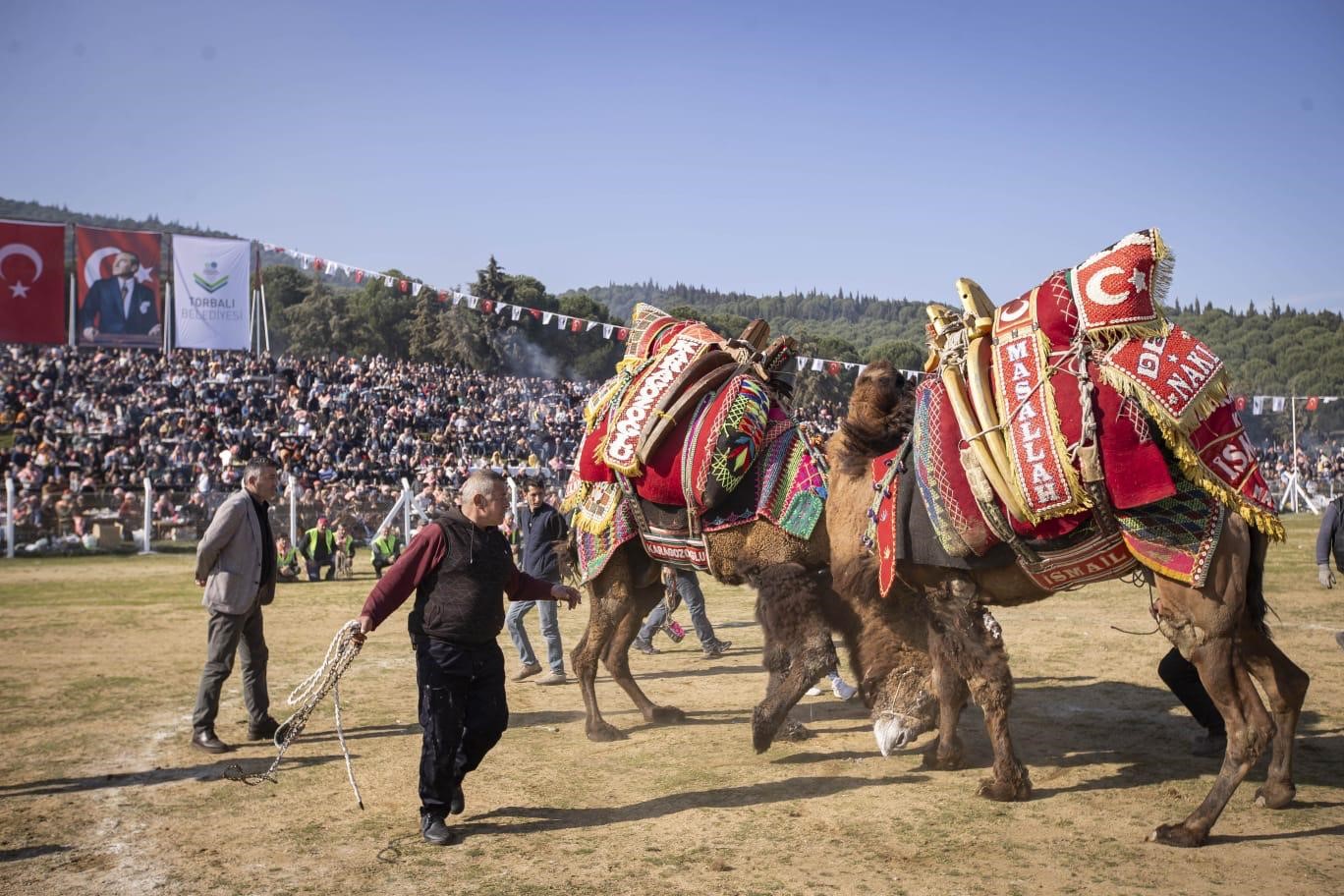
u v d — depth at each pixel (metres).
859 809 5.31
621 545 7.04
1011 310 5.29
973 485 5.14
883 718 5.95
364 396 40.38
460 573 5.09
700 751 6.58
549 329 78.00
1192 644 4.80
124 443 31.89
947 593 5.46
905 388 6.02
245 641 7.05
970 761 6.16
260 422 35.91
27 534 24.30
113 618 13.70
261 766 6.37
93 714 7.89
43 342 28.55
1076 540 5.04
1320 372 133.50
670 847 4.82
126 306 29.25
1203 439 4.77
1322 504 38.66
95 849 4.96
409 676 9.34
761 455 6.38
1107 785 5.62
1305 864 4.43
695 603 10.25
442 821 4.99
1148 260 4.91
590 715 7.00
